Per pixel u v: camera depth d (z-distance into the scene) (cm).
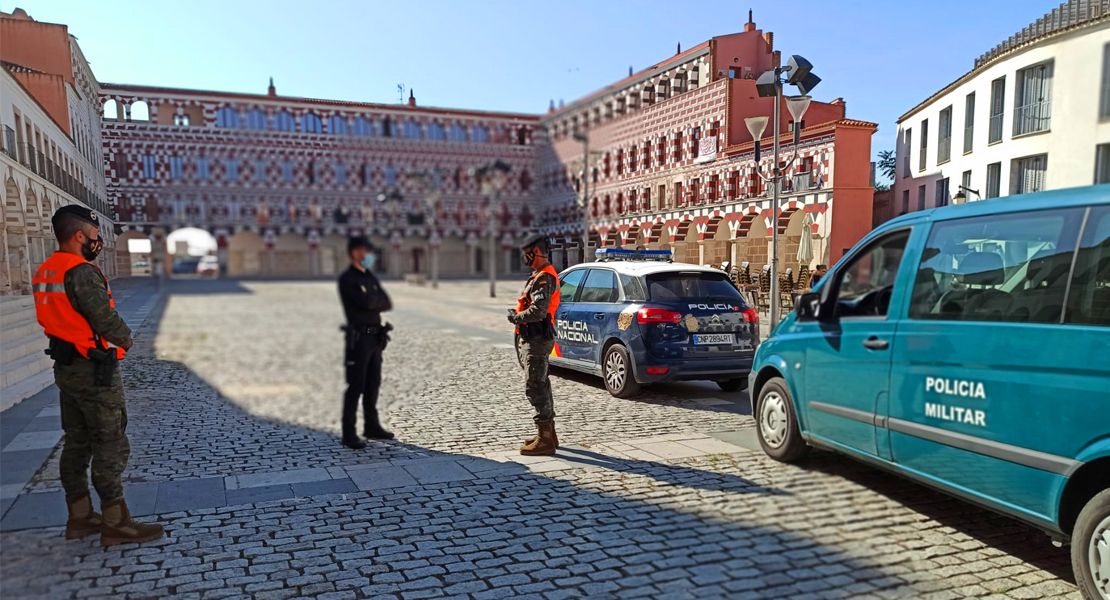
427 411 726
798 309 484
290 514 419
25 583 311
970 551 364
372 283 352
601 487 470
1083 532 295
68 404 361
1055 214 329
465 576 332
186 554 358
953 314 373
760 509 423
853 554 356
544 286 546
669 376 759
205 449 541
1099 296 301
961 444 356
